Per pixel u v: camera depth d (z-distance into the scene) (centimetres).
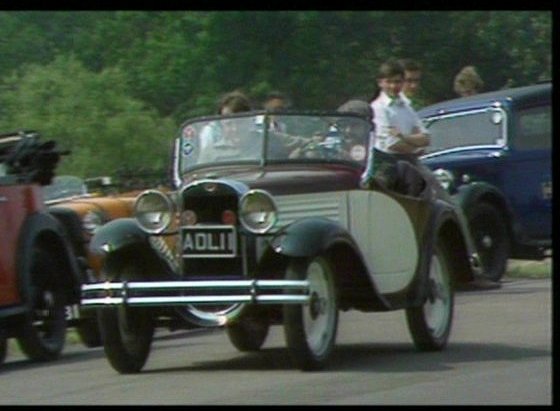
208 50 5119
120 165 3428
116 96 3572
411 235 1627
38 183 1852
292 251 1447
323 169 1581
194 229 1497
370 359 1596
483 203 2647
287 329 1460
